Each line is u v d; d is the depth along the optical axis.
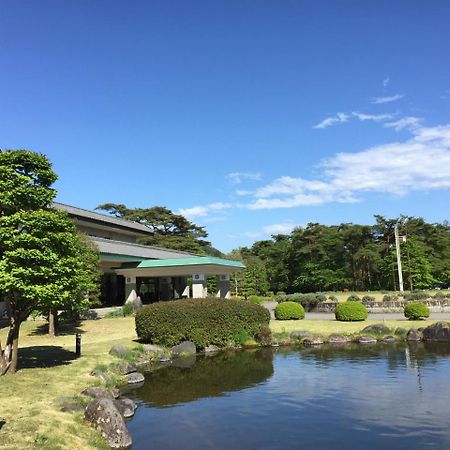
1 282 10.35
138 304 28.00
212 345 18.34
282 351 17.64
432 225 56.94
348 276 54.31
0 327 20.88
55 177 11.75
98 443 7.07
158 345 17.08
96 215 37.12
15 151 11.23
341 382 11.77
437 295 33.16
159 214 59.59
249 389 11.37
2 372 10.98
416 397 10.01
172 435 8.05
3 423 7.23
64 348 15.52
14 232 10.57
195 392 11.23
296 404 9.80
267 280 58.09
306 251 54.03
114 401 9.61
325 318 26.67
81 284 15.02
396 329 20.39
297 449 7.23
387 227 52.56
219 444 7.55
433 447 7.16
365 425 8.27
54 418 7.70
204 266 29.86
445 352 16.02
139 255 31.25
